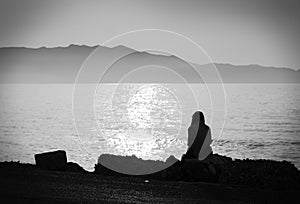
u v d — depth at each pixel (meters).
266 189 8.16
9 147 42.31
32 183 8.49
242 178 9.30
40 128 64.38
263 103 102.44
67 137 55.31
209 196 7.58
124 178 8.94
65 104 115.69
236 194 7.70
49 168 10.71
